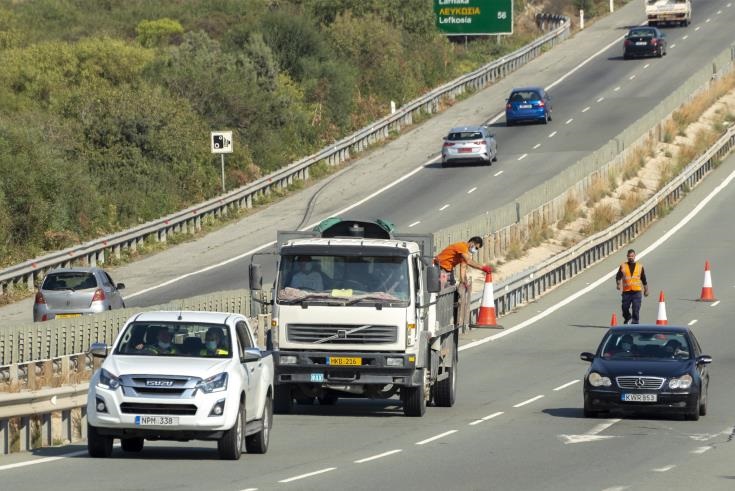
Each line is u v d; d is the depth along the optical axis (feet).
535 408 232.32
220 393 159.22
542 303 407.23
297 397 230.89
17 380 242.78
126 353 165.48
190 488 139.33
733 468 159.63
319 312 212.23
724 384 265.34
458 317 245.45
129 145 546.67
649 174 595.47
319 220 512.22
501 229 459.73
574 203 529.45
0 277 390.21
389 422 212.64
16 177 458.91
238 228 509.76
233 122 635.25
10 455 172.45
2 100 645.10
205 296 302.86
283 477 149.28
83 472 152.35
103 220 490.08
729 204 556.92
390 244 215.10
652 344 223.30
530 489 142.20
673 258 468.75
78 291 327.26
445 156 603.67
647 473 155.12
